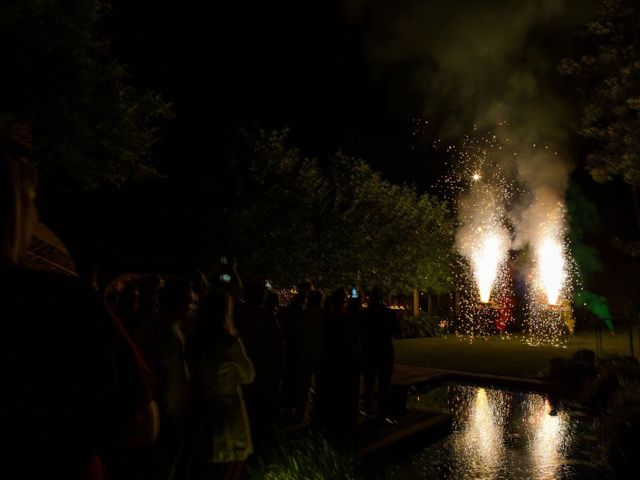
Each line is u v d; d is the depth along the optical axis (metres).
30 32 7.50
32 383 1.05
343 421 7.61
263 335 6.62
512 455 8.01
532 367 15.12
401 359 16.81
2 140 1.20
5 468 1.01
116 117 9.52
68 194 11.74
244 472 5.35
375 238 21.22
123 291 4.49
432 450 8.30
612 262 28.59
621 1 10.47
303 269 17.84
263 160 17.47
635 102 9.58
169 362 3.68
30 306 1.09
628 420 7.13
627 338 23.06
